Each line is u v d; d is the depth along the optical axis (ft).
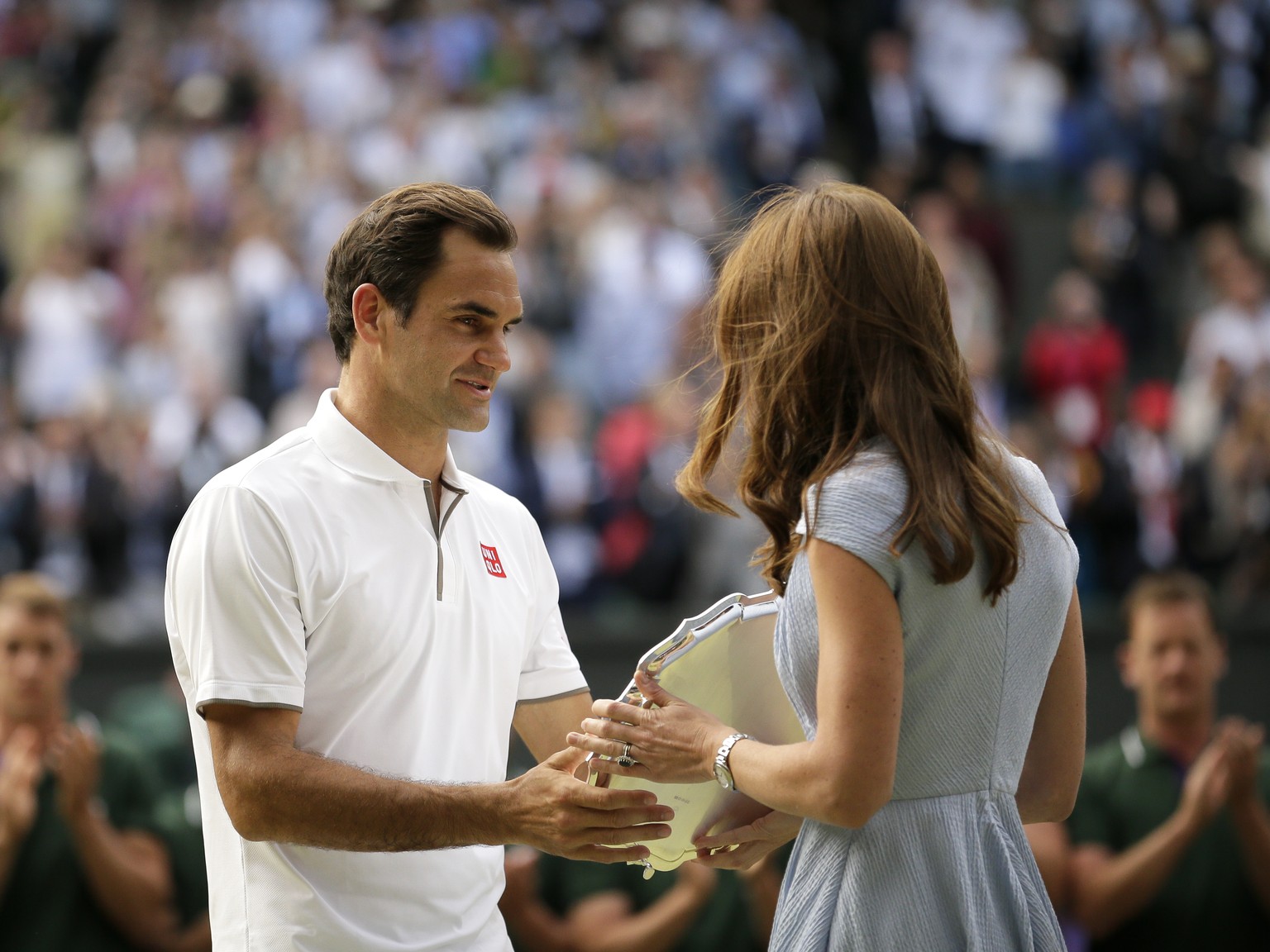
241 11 110.73
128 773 38.09
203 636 20.45
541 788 19.48
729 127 102.22
